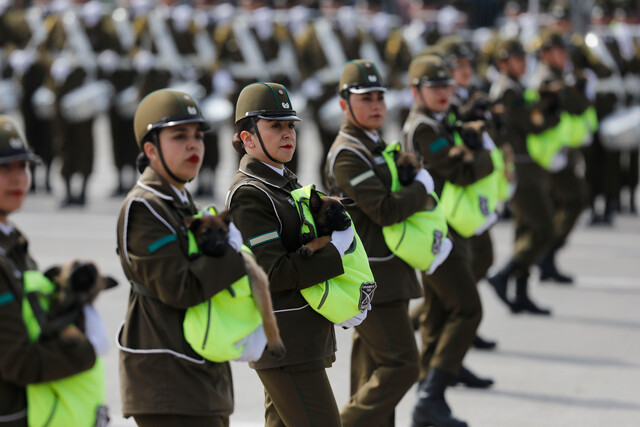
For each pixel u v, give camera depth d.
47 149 33.47
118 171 33.09
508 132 19.14
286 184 10.12
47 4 34.38
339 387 15.81
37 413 7.38
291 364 9.80
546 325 19.56
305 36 33.00
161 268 8.27
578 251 26.48
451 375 13.58
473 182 13.59
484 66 31.67
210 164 32.03
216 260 8.33
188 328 8.41
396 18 48.97
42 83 32.62
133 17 33.12
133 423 13.92
